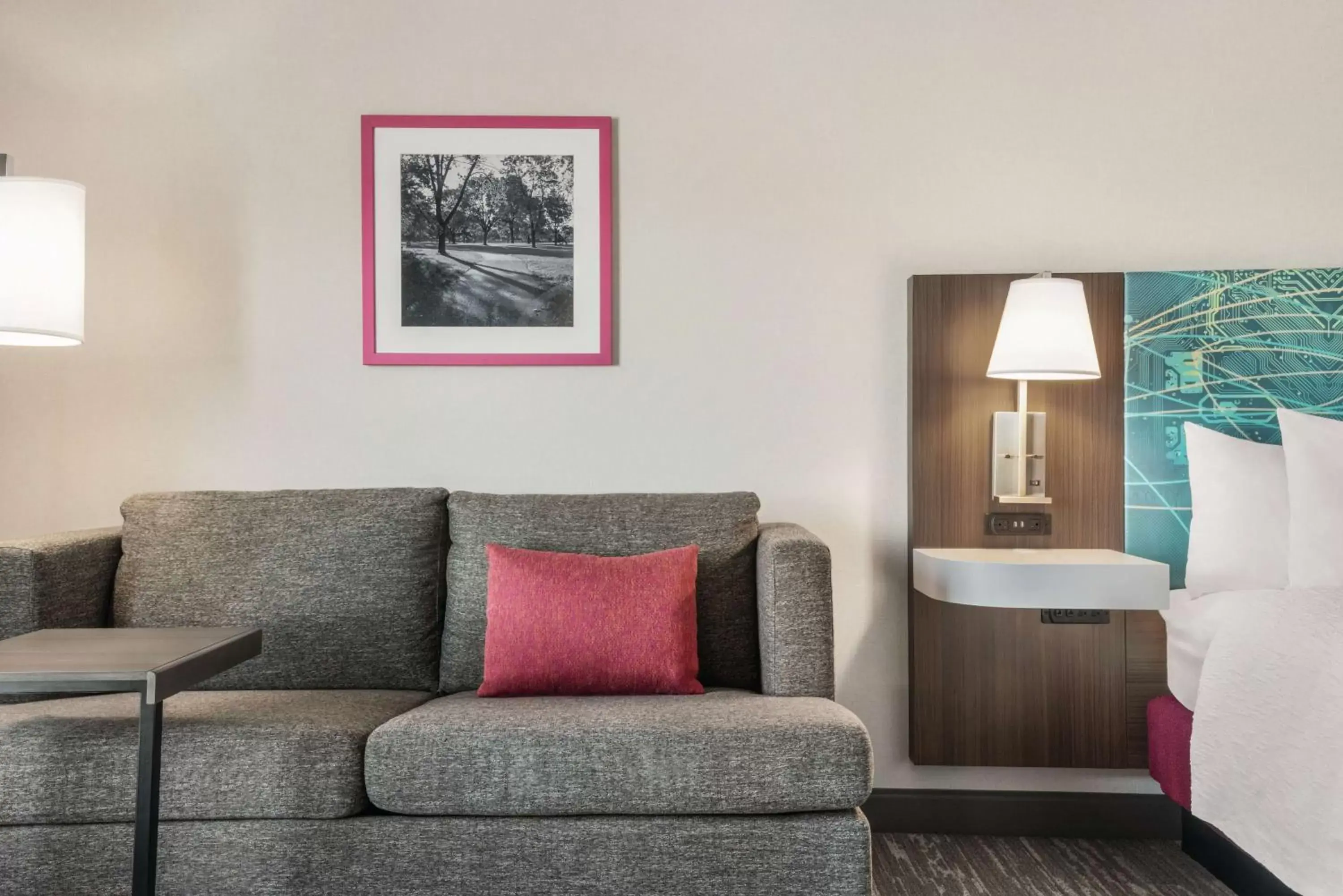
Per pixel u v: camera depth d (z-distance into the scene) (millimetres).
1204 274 2594
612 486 2693
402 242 2674
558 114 2682
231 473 2680
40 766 1690
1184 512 2586
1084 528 2602
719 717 1751
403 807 1698
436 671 2275
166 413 2676
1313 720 1684
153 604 2232
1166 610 2293
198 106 2672
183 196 2672
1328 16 2635
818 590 1994
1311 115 2639
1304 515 2213
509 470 2693
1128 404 2600
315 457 2684
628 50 2680
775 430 2684
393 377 2688
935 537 2609
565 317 2682
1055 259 2664
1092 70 2662
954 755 2576
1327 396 2574
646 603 2047
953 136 2670
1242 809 1836
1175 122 2654
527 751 1687
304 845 1698
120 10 2668
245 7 2668
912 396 2621
